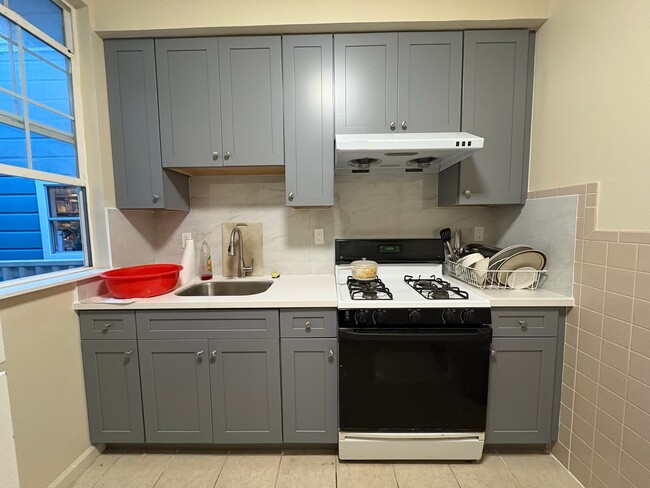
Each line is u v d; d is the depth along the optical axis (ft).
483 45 5.09
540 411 4.71
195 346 4.69
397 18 4.85
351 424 4.58
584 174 4.21
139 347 4.70
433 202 6.40
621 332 3.72
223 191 6.48
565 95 4.51
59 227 5.00
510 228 5.83
